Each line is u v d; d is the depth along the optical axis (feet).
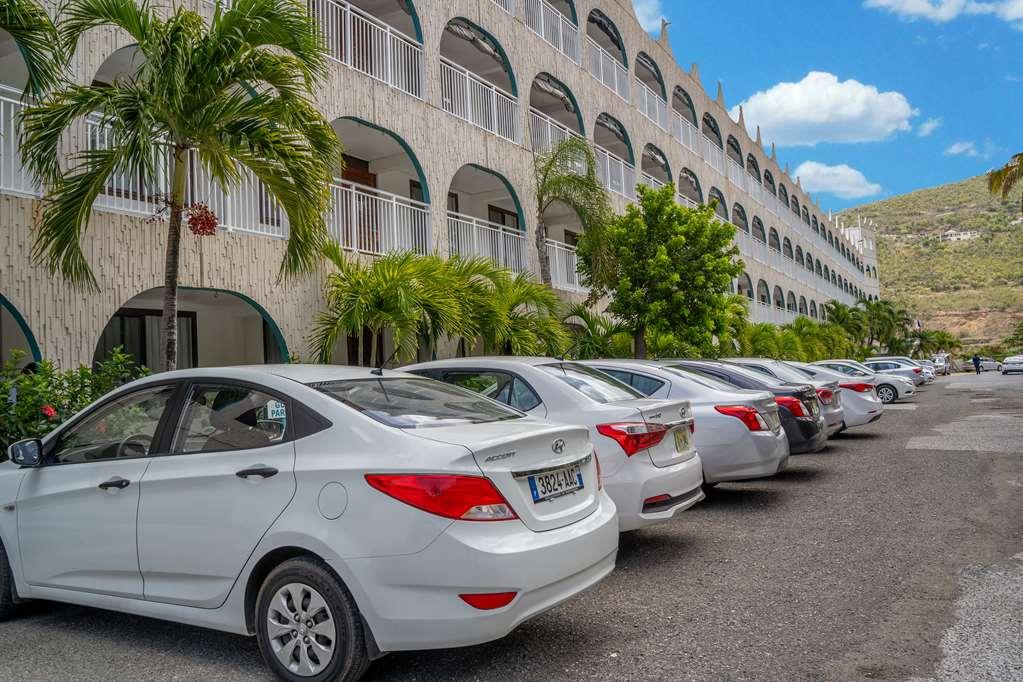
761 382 31.73
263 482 12.66
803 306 171.42
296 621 12.23
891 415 65.51
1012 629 14.03
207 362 48.73
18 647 14.61
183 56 25.09
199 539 13.08
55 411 25.13
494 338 43.09
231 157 27.48
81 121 31.45
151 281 32.76
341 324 36.04
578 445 13.83
